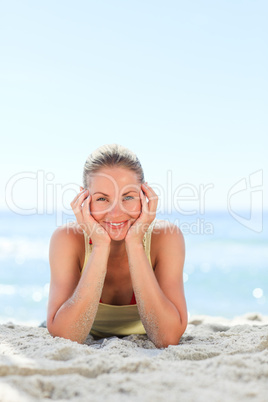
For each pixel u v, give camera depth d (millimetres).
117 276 3189
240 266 18906
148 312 2822
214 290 14289
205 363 2031
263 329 3350
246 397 1618
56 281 3010
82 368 1940
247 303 12109
